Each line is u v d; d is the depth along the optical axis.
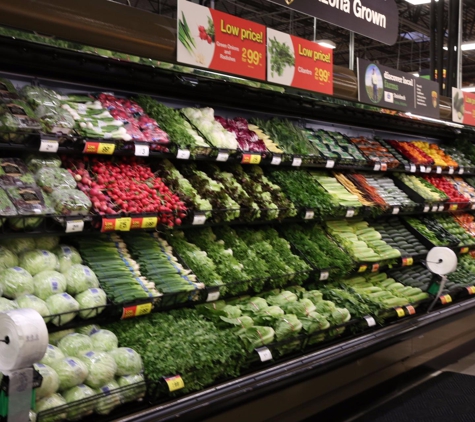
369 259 5.02
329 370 3.83
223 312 3.69
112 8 3.27
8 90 3.32
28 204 2.95
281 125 5.17
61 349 2.90
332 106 5.29
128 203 3.37
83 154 3.65
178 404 2.97
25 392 2.13
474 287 6.02
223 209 3.97
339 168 5.51
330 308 4.20
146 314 3.46
